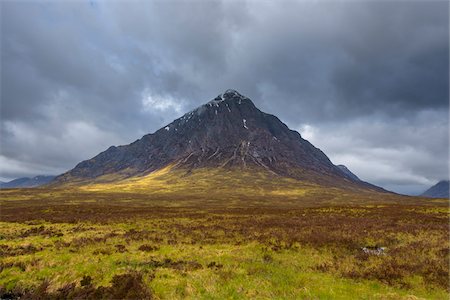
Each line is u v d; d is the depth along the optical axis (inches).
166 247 1167.0
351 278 831.7
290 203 5300.2
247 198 6432.1
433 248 1087.6
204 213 2559.1
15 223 1950.1
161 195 7101.4
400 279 818.8
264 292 717.9
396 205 2950.3
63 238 1354.6
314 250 1114.1
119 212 2620.6
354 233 1395.2
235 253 1062.4
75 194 6870.1
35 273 888.3
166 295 719.7
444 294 723.4
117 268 907.4
